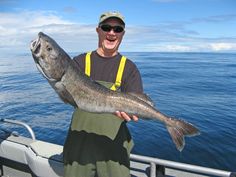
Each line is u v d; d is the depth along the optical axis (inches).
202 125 223.1
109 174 52.8
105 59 52.7
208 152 159.9
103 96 48.6
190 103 315.9
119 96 48.9
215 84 482.0
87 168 53.2
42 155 68.0
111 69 52.4
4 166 78.5
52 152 69.2
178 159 153.9
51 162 65.7
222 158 152.5
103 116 52.3
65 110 275.1
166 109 286.4
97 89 48.4
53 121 236.4
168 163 56.9
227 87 449.7
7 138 78.6
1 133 82.4
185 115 260.5
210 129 207.9
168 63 1025.5
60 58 44.7
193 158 153.9
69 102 47.6
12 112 273.7
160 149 166.6
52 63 44.0
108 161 52.4
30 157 68.8
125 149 53.6
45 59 43.5
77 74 47.1
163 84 472.4
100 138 52.1
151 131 193.6
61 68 45.0
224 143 174.1
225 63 1079.0
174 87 440.5
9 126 216.8
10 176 78.1
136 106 49.1
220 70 756.6
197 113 267.1
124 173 53.2
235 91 409.4
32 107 292.8
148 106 49.6
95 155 52.5
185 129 50.0
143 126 203.2
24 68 764.6
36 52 42.9
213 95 373.1
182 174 62.8
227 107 295.1
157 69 747.4
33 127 219.5
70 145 53.9
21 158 72.7
